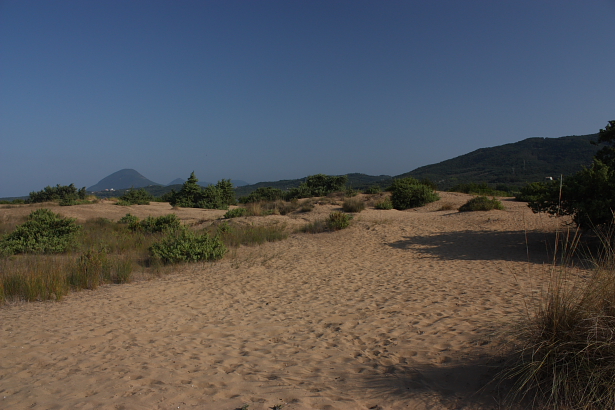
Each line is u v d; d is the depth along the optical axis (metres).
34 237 10.83
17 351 4.06
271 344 4.36
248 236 13.28
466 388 3.01
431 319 4.92
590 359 2.74
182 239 10.34
